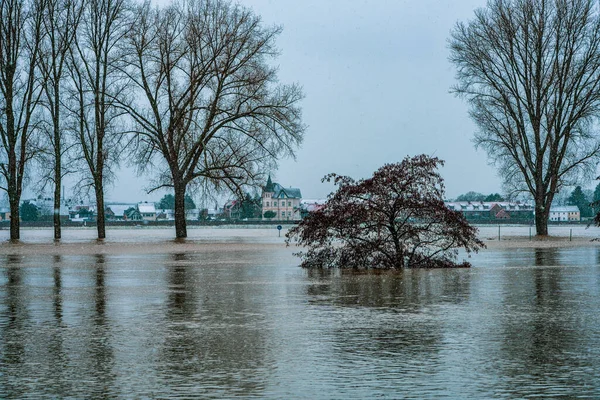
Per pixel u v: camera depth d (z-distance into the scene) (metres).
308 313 24.19
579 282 34.06
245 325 21.73
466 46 86.56
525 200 101.25
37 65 78.50
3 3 76.44
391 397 13.73
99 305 26.34
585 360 16.78
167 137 81.38
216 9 78.69
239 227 179.88
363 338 19.55
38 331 20.77
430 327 21.25
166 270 42.00
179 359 17.00
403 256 43.47
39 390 14.28
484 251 60.91
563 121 86.69
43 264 46.97
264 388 14.40
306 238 44.19
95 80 80.00
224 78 78.56
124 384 14.70
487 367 16.11
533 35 85.12
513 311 24.44
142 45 78.62
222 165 79.62
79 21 78.94
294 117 79.06
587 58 83.81
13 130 78.69
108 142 81.19
